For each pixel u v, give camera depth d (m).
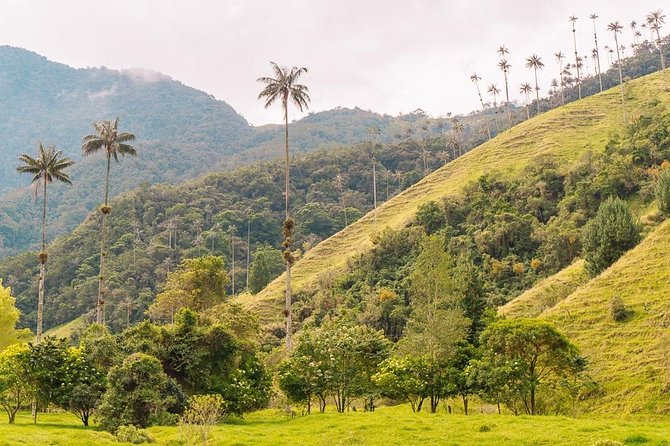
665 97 156.38
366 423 34.28
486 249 110.31
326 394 47.00
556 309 62.31
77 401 42.09
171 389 42.22
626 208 75.19
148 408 40.19
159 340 47.72
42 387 42.94
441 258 57.78
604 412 43.03
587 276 75.81
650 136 117.25
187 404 41.97
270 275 149.38
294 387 45.97
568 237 99.94
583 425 31.34
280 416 47.78
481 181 133.75
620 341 52.03
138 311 153.25
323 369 46.38
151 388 40.75
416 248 119.19
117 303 154.38
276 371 52.72
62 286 177.00
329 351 46.72
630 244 72.25
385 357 48.12
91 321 148.38
